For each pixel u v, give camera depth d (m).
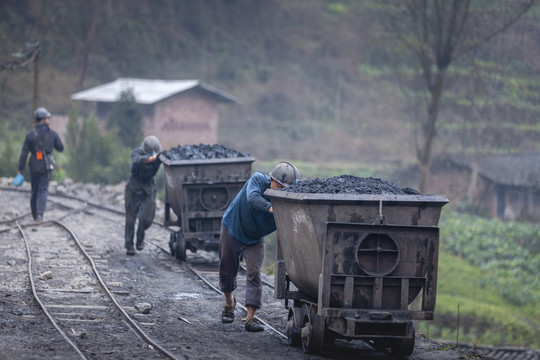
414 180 103.19
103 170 50.97
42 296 15.42
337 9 175.62
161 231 28.38
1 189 40.44
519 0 45.69
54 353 10.88
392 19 49.09
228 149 21.47
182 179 19.75
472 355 12.85
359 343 12.95
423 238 10.80
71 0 121.38
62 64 113.06
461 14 45.12
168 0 145.75
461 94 81.31
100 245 23.72
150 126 87.12
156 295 16.73
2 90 97.75
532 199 99.50
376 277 10.64
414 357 11.89
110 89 90.50
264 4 164.62
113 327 13.12
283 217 11.77
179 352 11.27
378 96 137.50
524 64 92.62
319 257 10.77
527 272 68.38
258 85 141.38
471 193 96.56
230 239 13.20
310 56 157.50
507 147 112.44
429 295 10.80
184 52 139.75
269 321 14.73
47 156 26.11
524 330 53.12
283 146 119.94
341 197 10.56
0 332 11.98
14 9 115.00
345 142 124.50
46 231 26.19
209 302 16.39
